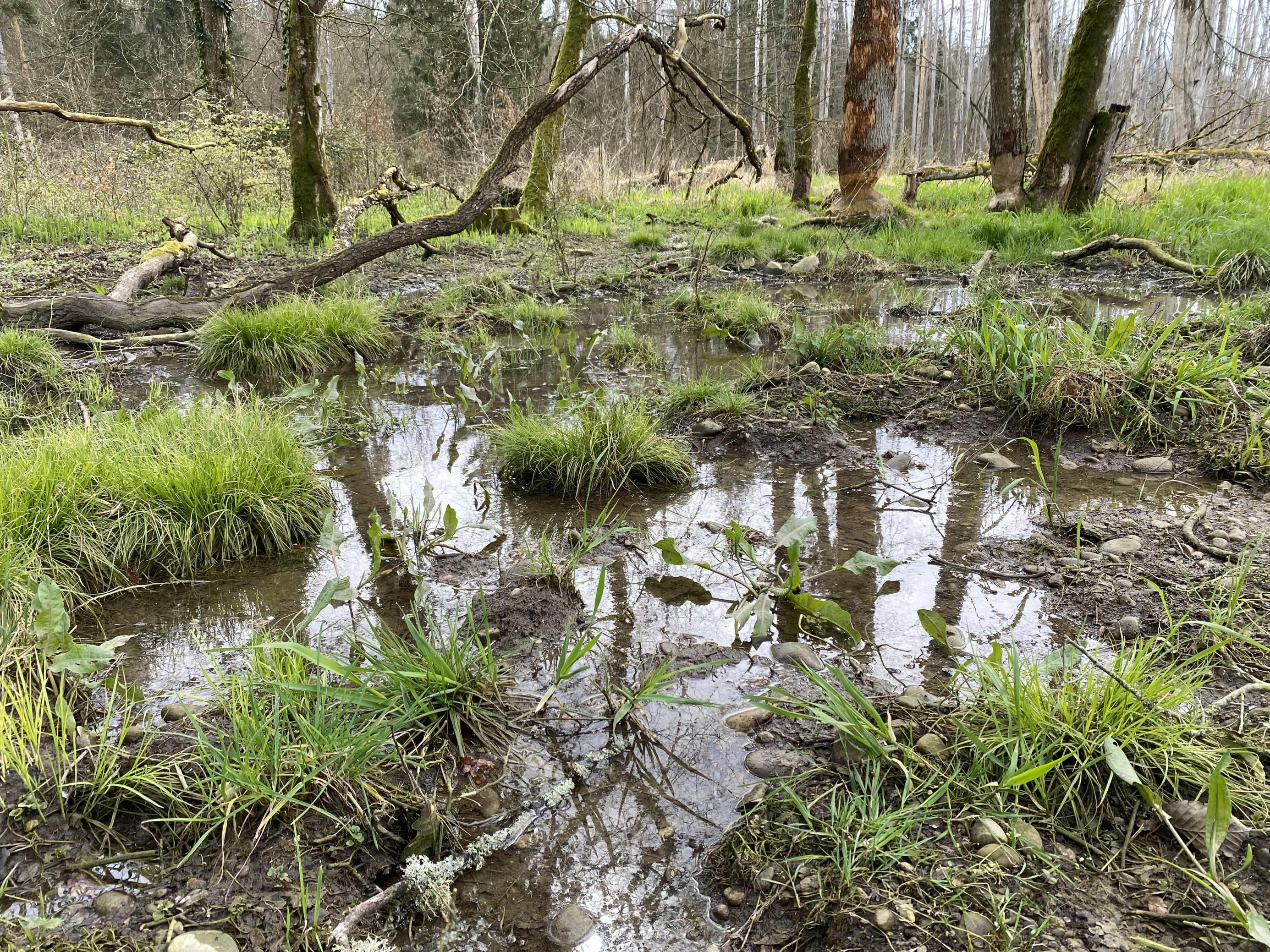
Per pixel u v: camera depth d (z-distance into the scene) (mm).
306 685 2400
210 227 12055
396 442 5238
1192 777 2121
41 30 24203
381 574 3604
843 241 11047
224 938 1842
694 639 3105
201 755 2279
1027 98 12648
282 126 13031
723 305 8391
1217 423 4578
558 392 6070
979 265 9906
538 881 2084
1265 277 8328
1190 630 2871
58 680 2676
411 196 15109
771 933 1902
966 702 2559
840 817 2113
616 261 11148
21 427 5086
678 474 4535
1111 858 1982
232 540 3770
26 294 7848
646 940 1912
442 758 2453
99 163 13375
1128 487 4227
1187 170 15266
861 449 4922
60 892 1951
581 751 2525
